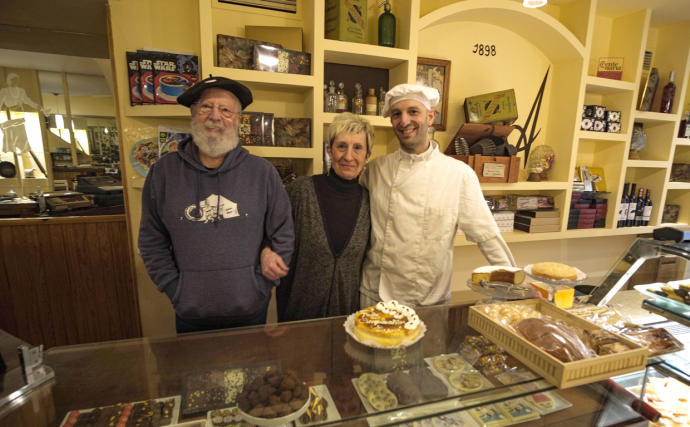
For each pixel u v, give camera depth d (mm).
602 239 2994
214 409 699
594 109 2441
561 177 2463
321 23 1742
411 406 725
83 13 1818
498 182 2199
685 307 990
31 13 1803
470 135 2182
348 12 1806
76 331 2123
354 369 833
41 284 2014
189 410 696
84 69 2850
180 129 1782
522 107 2504
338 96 1921
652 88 2633
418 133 1394
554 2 2367
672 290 1054
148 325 1938
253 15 1864
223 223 1177
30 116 2809
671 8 2395
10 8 1751
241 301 1204
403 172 1481
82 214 2209
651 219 2854
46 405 696
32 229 1957
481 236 1460
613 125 2520
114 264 2143
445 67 2234
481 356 863
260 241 1274
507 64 2416
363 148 1382
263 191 1261
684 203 2984
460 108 2352
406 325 942
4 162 2729
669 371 959
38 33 2047
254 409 681
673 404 918
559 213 2469
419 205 1443
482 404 736
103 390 744
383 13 1917
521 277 1175
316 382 786
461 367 836
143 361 841
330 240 1394
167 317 1962
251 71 1669
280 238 1294
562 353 754
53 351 850
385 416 704
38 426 648
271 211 1295
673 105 2695
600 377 749
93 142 3025
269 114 1769
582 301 1176
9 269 1944
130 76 1656
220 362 849
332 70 2018
